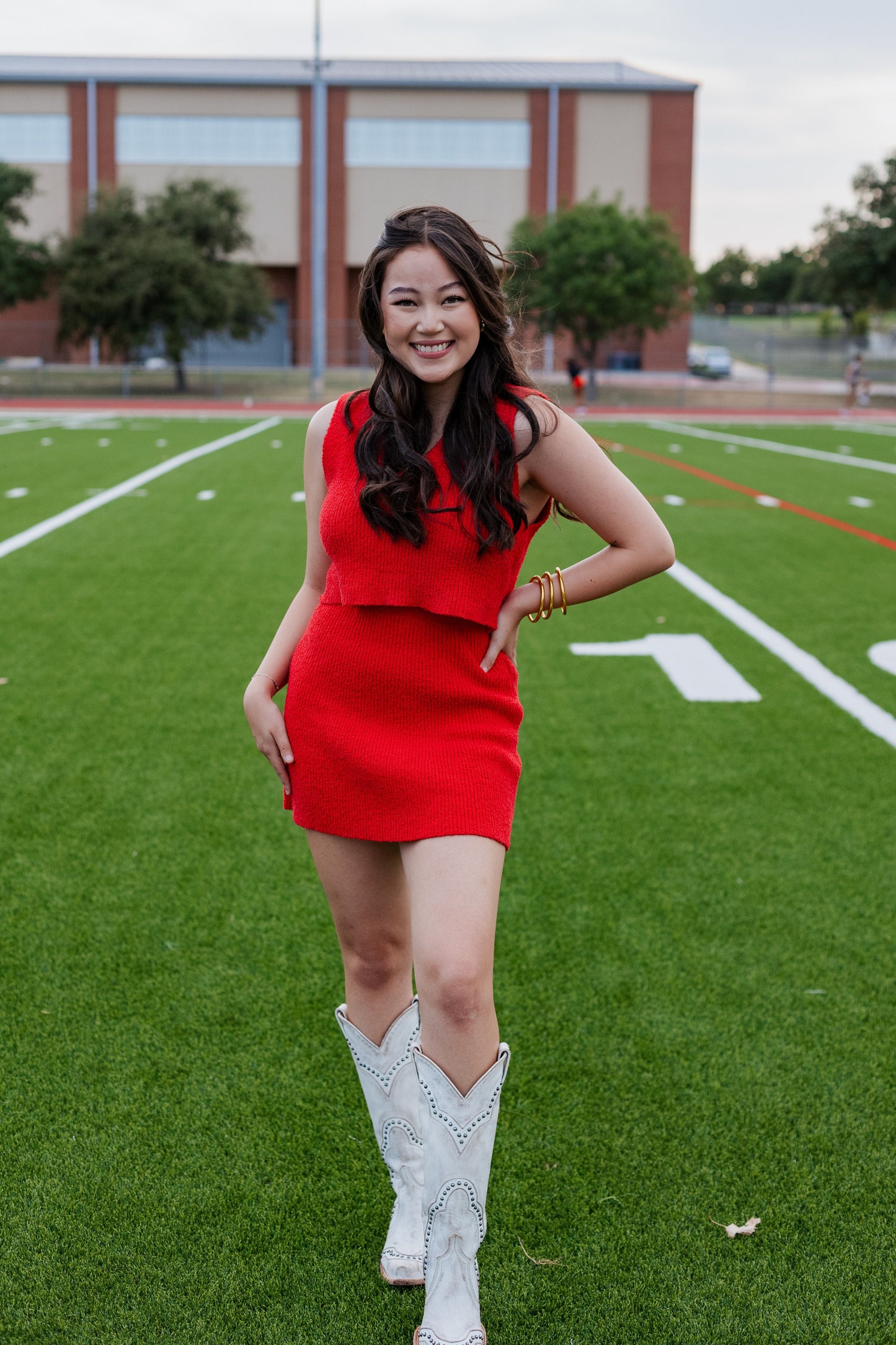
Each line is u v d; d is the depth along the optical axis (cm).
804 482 1434
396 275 171
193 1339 189
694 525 1065
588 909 340
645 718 520
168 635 642
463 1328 182
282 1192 223
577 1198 222
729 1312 196
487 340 177
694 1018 284
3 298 3475
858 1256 208
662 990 297
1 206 3528
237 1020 280
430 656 181
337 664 184
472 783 179
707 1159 234
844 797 430
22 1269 203
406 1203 208
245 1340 189
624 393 3716
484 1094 176
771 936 326
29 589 747
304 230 4462
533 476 185
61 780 434
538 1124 244
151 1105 248
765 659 619
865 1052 271
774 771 456
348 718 184
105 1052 267
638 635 669
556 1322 194
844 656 627
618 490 183
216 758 459
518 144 4409
